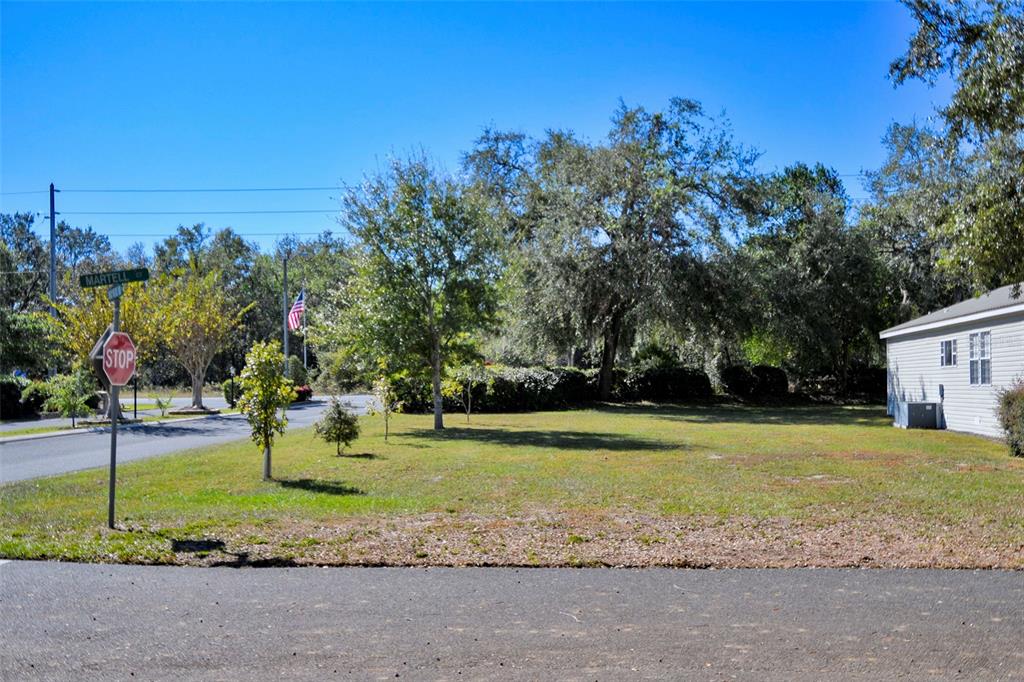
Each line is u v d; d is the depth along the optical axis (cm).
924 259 3406
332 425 1440
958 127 1075
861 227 3600
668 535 753
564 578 610
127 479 1122
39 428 2155
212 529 773
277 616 518
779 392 3644
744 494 991
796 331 3344
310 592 571
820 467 1259
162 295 2931
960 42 1041
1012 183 1096
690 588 581
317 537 738
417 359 2094
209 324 2984
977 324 1880
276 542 718
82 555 672
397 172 2011
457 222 2016
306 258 6800
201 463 1312
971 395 1922
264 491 1016
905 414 2120
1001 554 675
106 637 477
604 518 837
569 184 3073
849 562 651
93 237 7050
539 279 3019
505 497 973
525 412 2900
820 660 438
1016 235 1077
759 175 3198
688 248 2986
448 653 450
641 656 445
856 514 855
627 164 3027
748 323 3122
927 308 3438
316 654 449
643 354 3719
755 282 3120
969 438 1800
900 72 1087
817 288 3425
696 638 473
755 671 423
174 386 5366
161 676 418
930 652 450
